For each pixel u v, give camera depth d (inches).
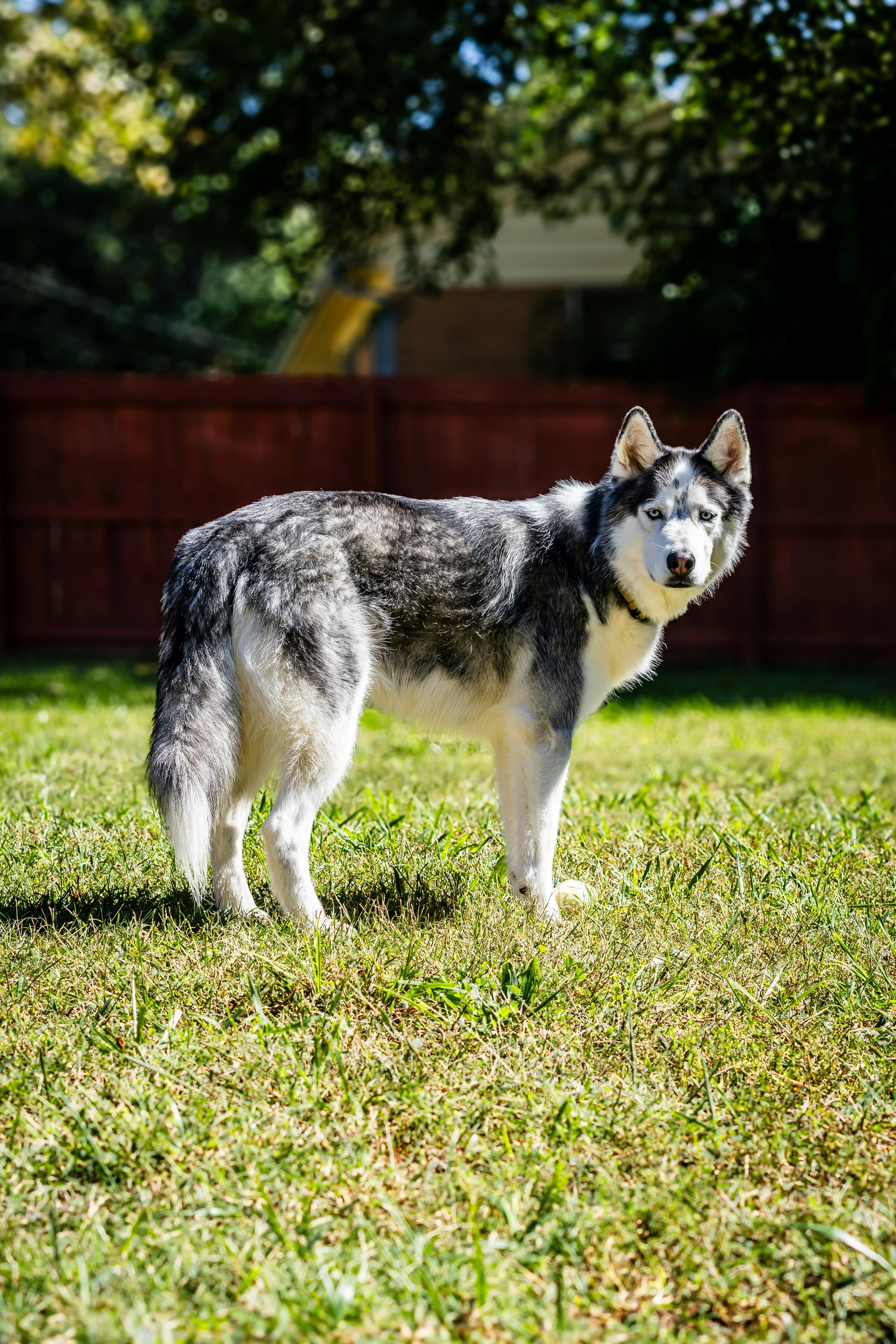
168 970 123.5
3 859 156.3
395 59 457.7
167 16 529.0
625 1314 78.7
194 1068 104.1
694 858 163.6
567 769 157.3
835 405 423.5
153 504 431.5
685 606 153.7
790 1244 84.8
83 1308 75.5
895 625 430.9
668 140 457.1
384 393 428.1
